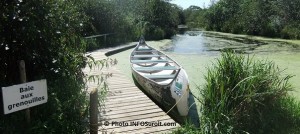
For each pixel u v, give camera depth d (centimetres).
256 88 367
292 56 1199
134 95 530
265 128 368
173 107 445
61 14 321
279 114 380
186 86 476
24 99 252
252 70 398
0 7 268
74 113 303
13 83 295
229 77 369
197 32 2912
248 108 358
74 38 349
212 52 1341
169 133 364
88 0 1313
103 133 354
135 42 1531
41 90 264
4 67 284
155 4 2212
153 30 1973
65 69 317
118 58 1058
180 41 1888
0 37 266
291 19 2206
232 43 1762
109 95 522
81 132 300
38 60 292
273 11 2359
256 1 2498
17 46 281
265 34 2291
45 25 289
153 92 541
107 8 1382
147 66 728
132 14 1991
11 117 276
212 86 372
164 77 598
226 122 342
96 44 1204
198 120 455
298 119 390
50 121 280
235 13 3000
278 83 409
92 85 581
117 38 1438
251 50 1413
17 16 261
